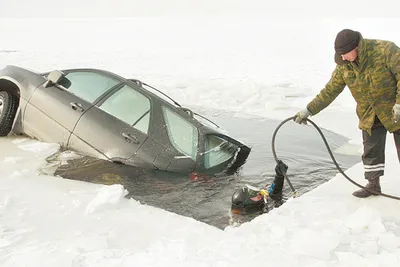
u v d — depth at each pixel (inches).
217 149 227.3
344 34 155.5
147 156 215.0
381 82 158.4
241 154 246.4
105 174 208.7
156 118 220.7
